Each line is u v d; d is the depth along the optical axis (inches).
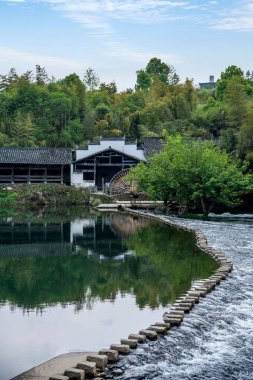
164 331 632.4
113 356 552.1
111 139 3233.3
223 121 3745.1
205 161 1983.3
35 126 3993.6
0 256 1196.5
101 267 1061.8
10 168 3147.1
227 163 2114.9
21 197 2847.0
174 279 944.9
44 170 3221.0
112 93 5442.9
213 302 765.9
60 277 969.5
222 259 1070.4
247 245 1288.1
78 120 4170.8
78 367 524.1
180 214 2164.1
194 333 639.1
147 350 581.6
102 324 692.7
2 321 703.7
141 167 2300.7
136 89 5748.0
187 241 1418.6
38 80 4877.0
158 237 1507.1
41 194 2866.6
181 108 4192.9
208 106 4195.4
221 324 669.9
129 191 2736.2
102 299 813.9
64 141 3949.3
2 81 4889.3
